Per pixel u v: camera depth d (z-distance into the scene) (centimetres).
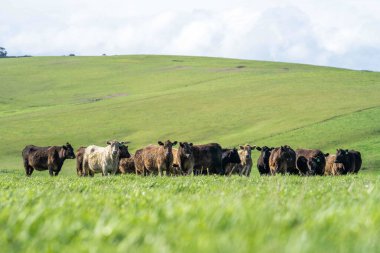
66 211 782
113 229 576
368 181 1934
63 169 5481
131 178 2306
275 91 8775
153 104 8519
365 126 6094
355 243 502
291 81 9719
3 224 668
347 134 5850
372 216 650
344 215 676
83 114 8181
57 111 8638
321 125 6294
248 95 8619
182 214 687
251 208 745
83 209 812
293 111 7250
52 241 550
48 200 980
